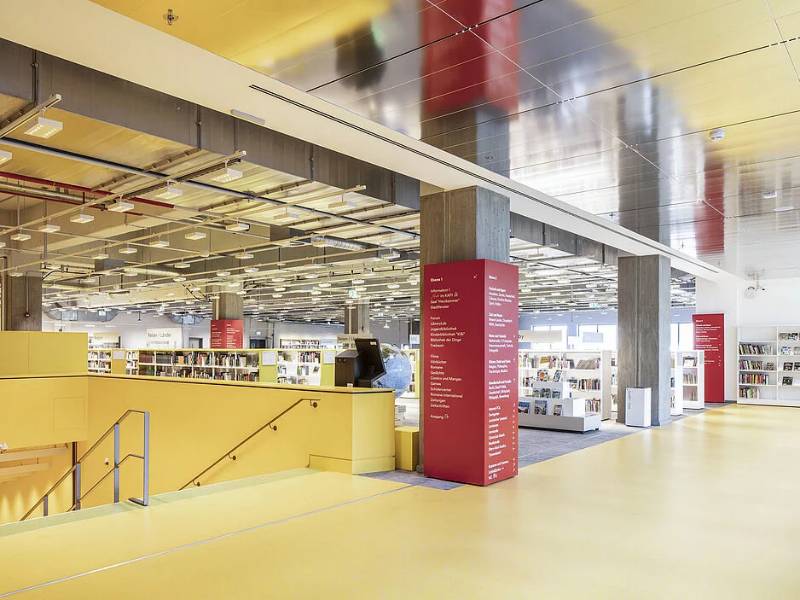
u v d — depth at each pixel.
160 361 22.03
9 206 12.64
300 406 9.14
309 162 7.53
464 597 4.27
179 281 19.38
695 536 5.78
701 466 9.37
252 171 7.12
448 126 6.24
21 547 5.29
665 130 6.36
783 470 9.07
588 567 4.90
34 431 12.77
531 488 7.76
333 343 41.22
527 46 4.58
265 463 9.63
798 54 4.69
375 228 10.41
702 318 20.70
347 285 22.69
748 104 5.69
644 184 8.42
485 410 7.89
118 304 30.50
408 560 5.02
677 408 16.77
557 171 7.80
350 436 8.49
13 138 6.00
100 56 4.73
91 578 4.57
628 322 15.24
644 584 4.55
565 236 13.27
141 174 7.01
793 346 19.27
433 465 8.31
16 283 16.83
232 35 4.39
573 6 4.04
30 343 15.36
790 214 10.19
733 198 9.16
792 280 19.42
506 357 8.32
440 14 4.12
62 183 7.77
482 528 5.97
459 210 8.57
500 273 8.24
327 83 5.21
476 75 5.08
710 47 4.58
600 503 7.02
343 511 6.55
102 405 13.01
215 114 6.48
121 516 6.31
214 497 7.15
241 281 19.56
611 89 5.37
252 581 4.53
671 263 16.17
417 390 21.92
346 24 4.26
